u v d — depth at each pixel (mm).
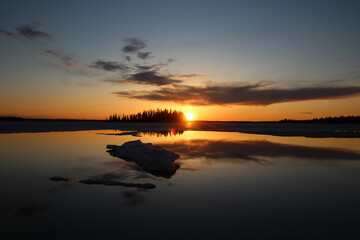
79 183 6652
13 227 4102
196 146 15094
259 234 3936
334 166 9133
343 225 4266
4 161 9727
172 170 8312
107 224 4254
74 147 14086
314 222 4387
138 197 5621
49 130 29828
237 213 4777
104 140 18812
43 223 4262
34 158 10445
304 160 10297
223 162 9820
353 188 6441
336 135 24984
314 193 6027
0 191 5945
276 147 14594
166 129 39906
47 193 5820
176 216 4609
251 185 6676
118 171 8211
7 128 32094
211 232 4000
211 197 5684
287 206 5164
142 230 4055
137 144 11930
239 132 31016
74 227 4133
